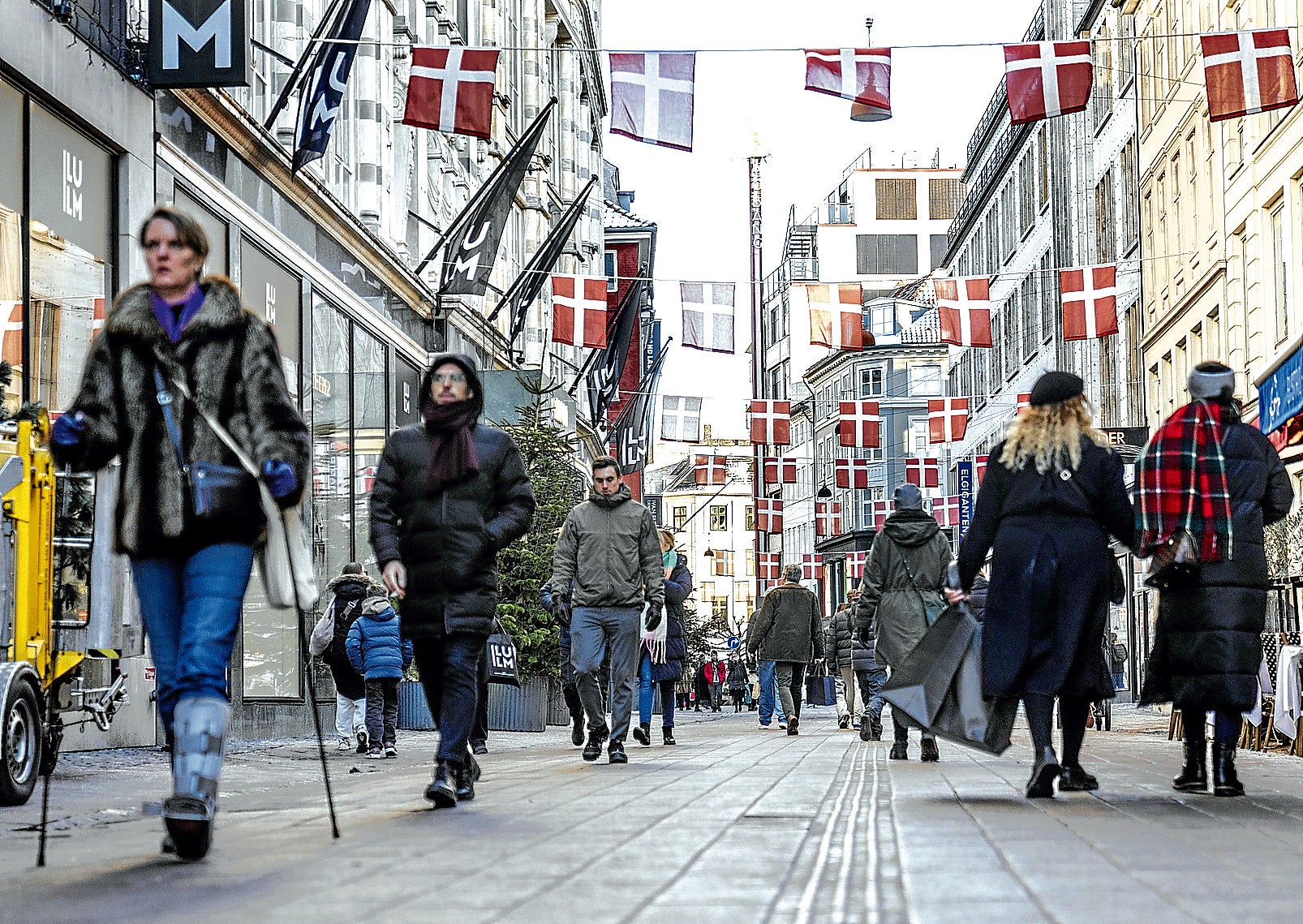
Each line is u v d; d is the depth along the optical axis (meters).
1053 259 58.59
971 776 10.72
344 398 25.97
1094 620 8.83
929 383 100.50
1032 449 8.90
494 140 38.94
